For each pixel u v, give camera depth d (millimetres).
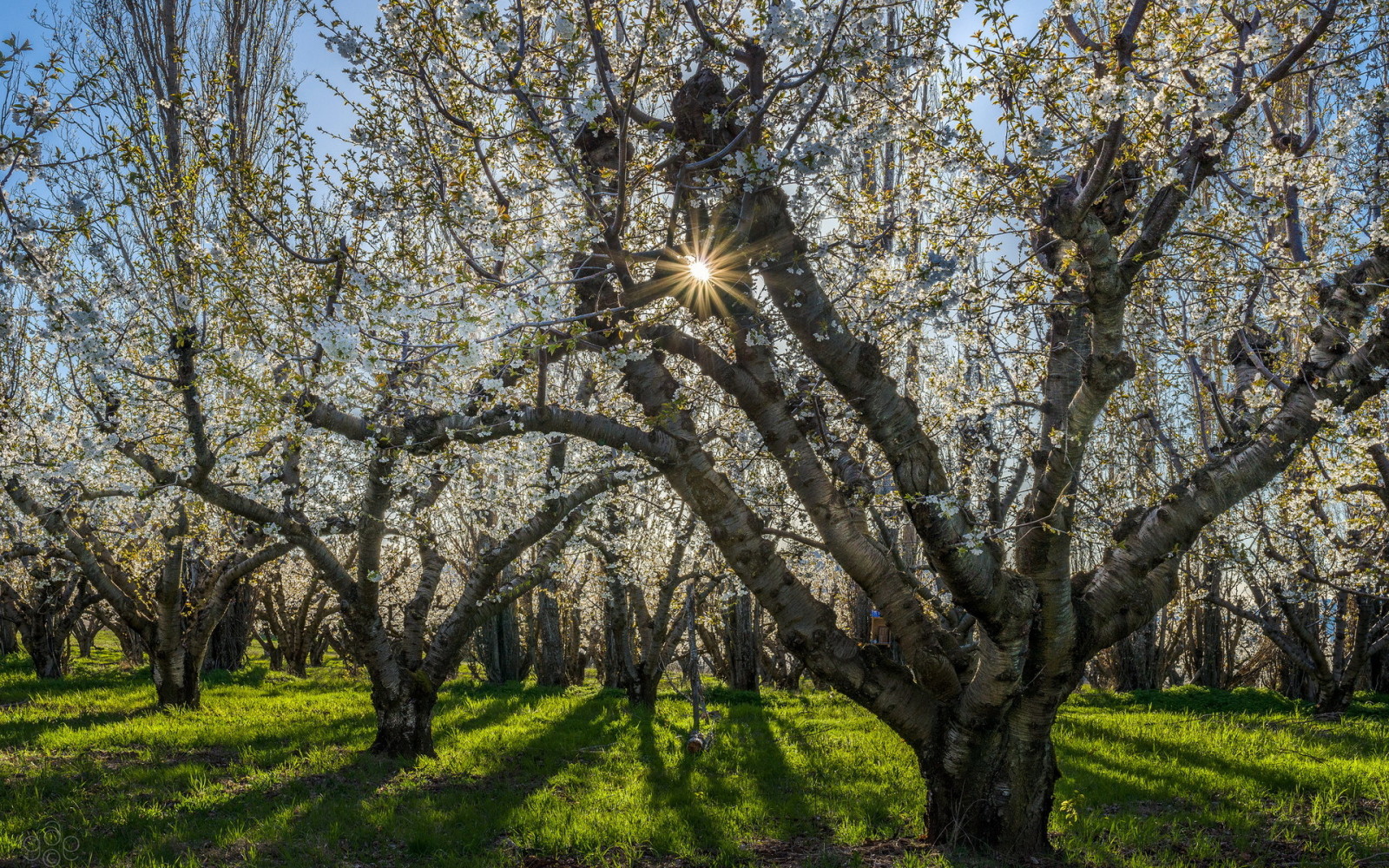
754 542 6969
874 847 7461
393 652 11195
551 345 4711
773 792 9438
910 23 5145
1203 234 5508
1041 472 6945
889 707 7172
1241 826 8148
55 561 15242
